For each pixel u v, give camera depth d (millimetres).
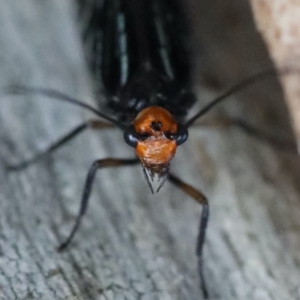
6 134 137
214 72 142
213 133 138
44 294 125
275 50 131
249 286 128
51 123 138
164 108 132
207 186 135
